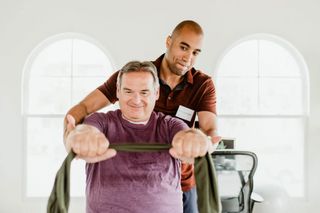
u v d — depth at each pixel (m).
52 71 4.58
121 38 4.41
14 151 4.40
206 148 0.81
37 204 4.40
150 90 0.93
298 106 4.65
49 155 4.56
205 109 2.96
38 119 4.53
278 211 3.67
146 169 0.90
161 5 4.41
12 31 4.41
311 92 4.53
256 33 4.48
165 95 2.96
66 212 0.81
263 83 4.64
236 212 3.33
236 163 3.31
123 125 0.96
